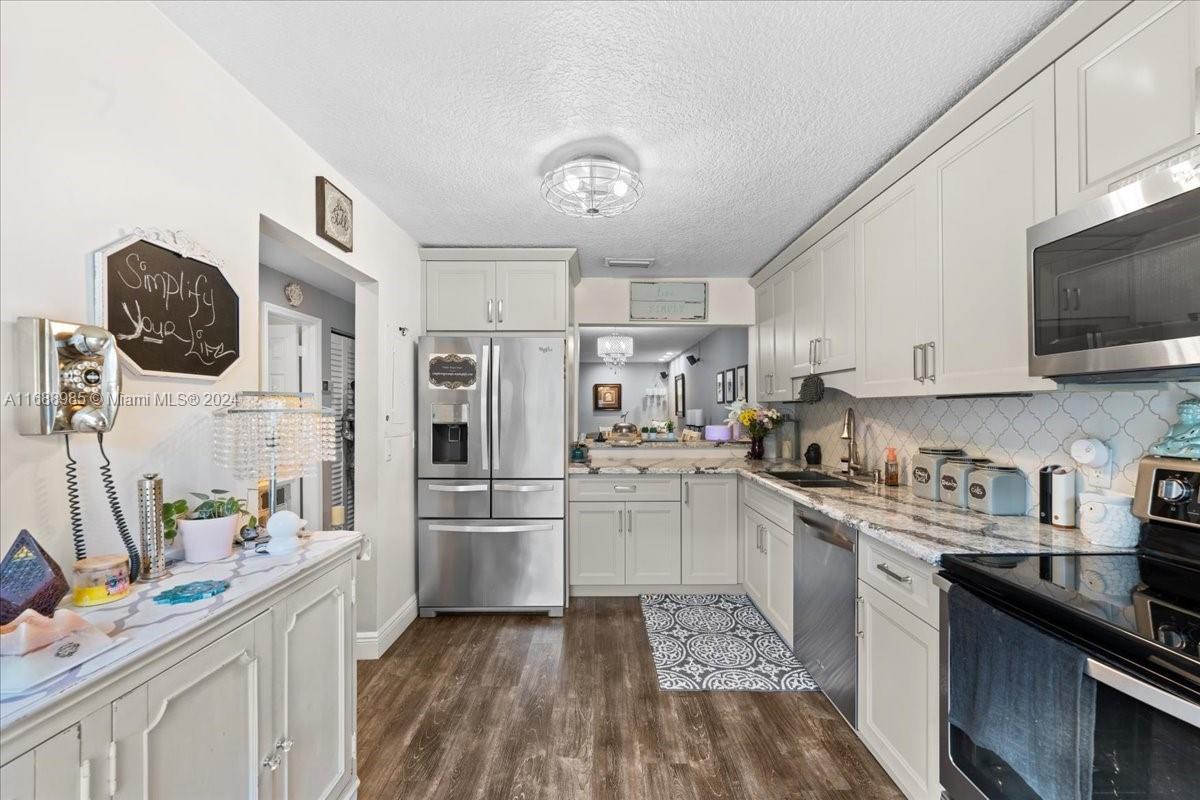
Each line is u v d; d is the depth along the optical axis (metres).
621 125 1.86
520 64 1.53
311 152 2.02
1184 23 1.07
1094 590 1.14
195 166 1.42
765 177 2.27
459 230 2.97
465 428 3.24
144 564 1.13
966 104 1.61
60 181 1.06
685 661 2.62
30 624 0.78
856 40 1.42
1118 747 0.93
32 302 1.00
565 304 3.26
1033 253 1.34
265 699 1.16
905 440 2.63
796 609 2.55
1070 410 1.72
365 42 1.43
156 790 0.87
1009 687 1.15
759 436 3.74
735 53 1.47
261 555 1.33
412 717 2.15
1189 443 1.30
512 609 3.24
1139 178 1.16
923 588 1.54
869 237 2.29
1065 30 1.29
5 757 0.66
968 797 1.32
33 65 1.01
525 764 1.87
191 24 1.35
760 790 1.74
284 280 3.66
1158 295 1.04
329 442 1.57
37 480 1.00
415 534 3.20
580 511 3.52
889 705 1.73
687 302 3.99
